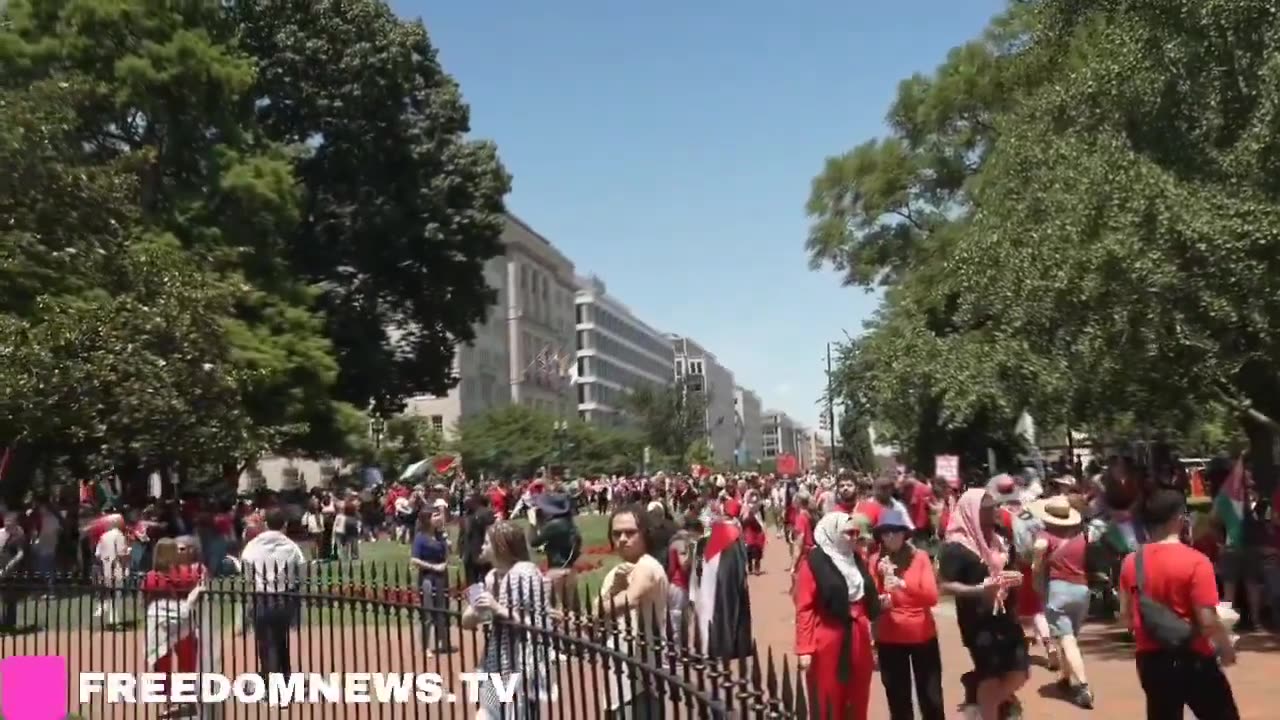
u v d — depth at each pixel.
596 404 141.25
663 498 32.41
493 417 79.88
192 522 21.86
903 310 29.84
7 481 26.89
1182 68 14.30
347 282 41.59
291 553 10.68
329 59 39.50
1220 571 13.84
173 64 29.92
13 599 9.93
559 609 6.61
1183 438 26.66
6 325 20.00
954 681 11.04
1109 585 13.80
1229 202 12.46
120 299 22.22
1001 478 11.82
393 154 40.66
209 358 23.92
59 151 22.33
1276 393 16.58
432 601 7.86
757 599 20.38
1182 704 6.28
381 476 52.75
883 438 35.44
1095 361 13.56
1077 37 21.70
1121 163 13.42
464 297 42.94
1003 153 17.64
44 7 29.19
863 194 34.62
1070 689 10.07
